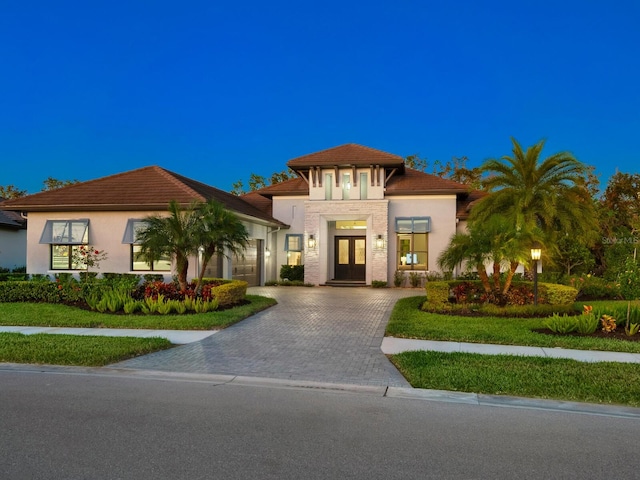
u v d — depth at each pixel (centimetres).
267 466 424
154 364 820
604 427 537
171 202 1499
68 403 605
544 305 1356
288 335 1080
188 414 565
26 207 1972
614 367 777
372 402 625
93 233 1981
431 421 551
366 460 439
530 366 782
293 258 2573
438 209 2388
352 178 2411
